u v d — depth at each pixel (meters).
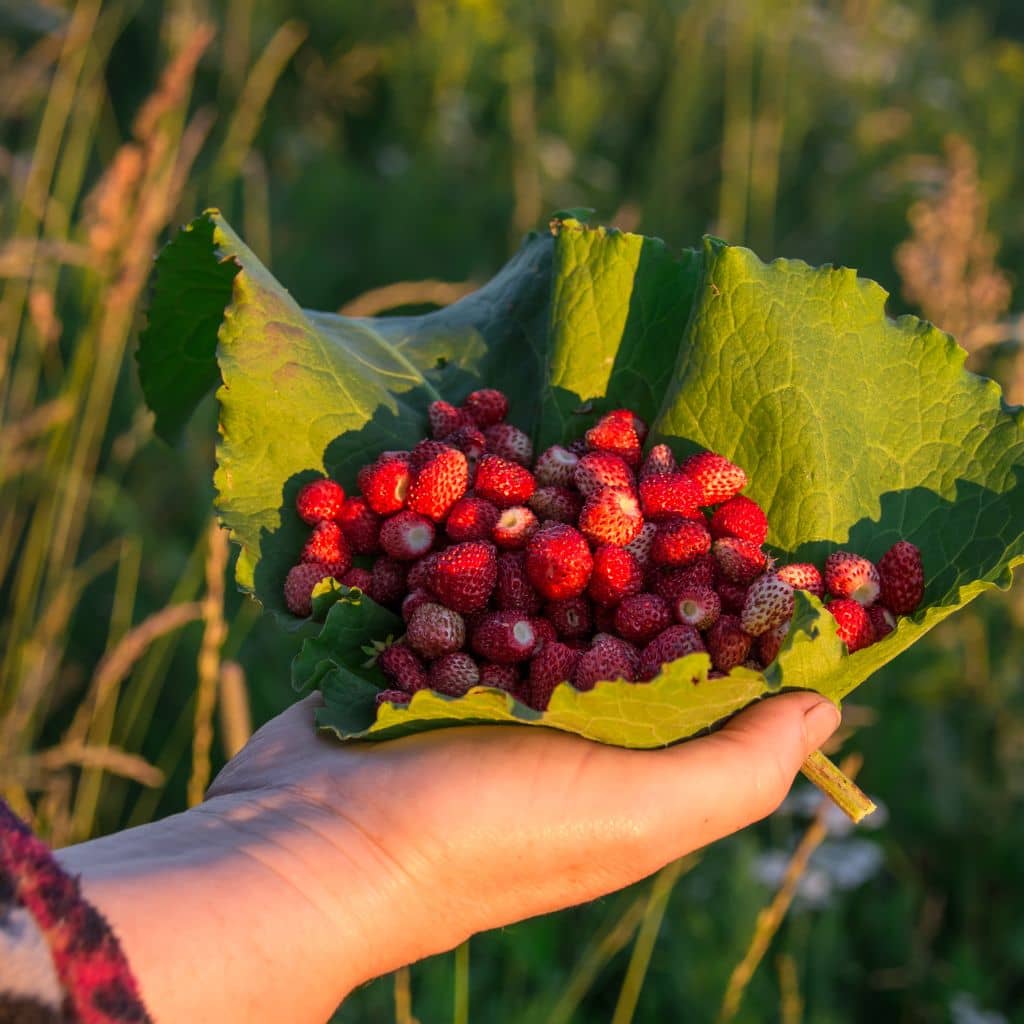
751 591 0.51
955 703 0.94
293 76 1.51
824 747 0.71
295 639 0.92
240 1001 0.42
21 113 1.18
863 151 1.52
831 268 0.54
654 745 0.48
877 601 0.52
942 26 2.17
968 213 0.91
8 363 0.88
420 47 1.52
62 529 0.77
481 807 0.46
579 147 1.48
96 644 0.92
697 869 0.83
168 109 0.72
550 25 1.68
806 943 0.79
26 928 0.39
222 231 0.55
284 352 0.55
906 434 0.54
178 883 0.43
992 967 0.85
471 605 0.52
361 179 1.38
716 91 1.62
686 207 1.44
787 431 0.54
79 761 0.72
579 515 0.54
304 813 0.46
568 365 0.59
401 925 0.46
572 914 0.80
